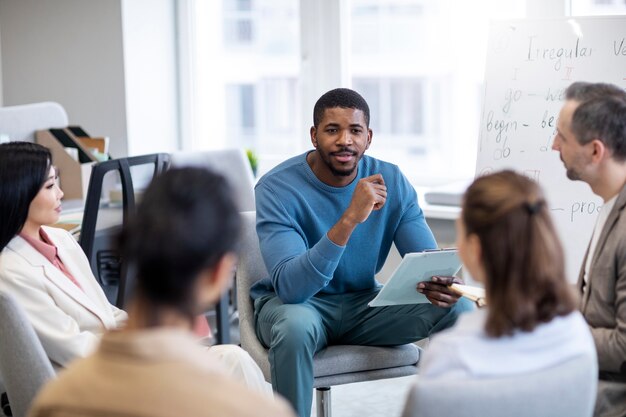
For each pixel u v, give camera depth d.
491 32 3.49
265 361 2.69
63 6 4.82
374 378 2.71
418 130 4.62
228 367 2.31
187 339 1.19
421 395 1.40
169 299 1.21
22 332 2.11
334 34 4.67
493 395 1.41
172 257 1.20
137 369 1.15
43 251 2.49
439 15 4.48
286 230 2.77
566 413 1.48
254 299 2.89
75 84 4.86
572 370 1.47
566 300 1.48
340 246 2.60
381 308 2.81
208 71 5.07
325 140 2.77
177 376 1.14
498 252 1.47
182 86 5.05
